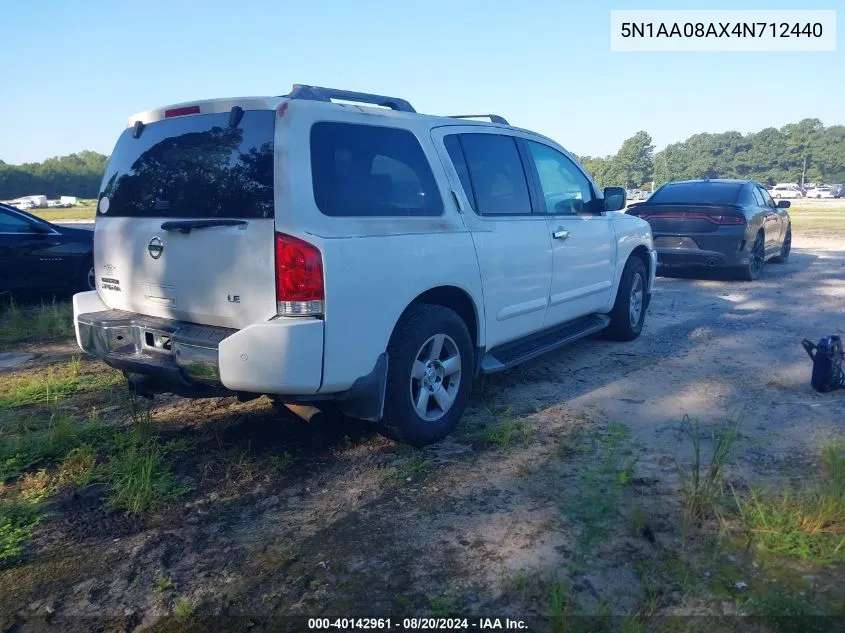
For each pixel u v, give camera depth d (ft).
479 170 15.94
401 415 13.35
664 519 11.10
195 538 10.98
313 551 10.54
